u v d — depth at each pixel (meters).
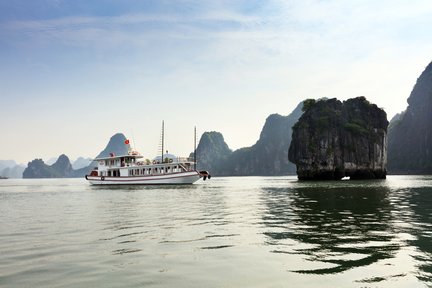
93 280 8.18
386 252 10.59
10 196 44.53
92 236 13.85
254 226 16.02
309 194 39.00
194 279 8.20
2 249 11.65
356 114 120.25
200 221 17.91
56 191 57.00
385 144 121.00
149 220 18.52
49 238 13.59
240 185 71.88
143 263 9.62
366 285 7.70
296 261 9.68
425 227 15.16
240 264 9.44
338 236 13.29
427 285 7.66
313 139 112.44
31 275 8.63
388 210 22.02
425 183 68.50
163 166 71.00
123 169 73.06
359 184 66.12
